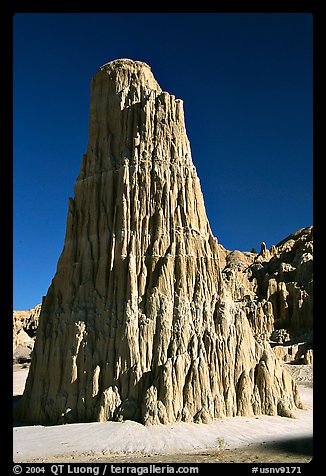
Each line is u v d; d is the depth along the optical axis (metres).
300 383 65.62
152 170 47.75
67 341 44.06
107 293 44.56
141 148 48.44
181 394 39.75
